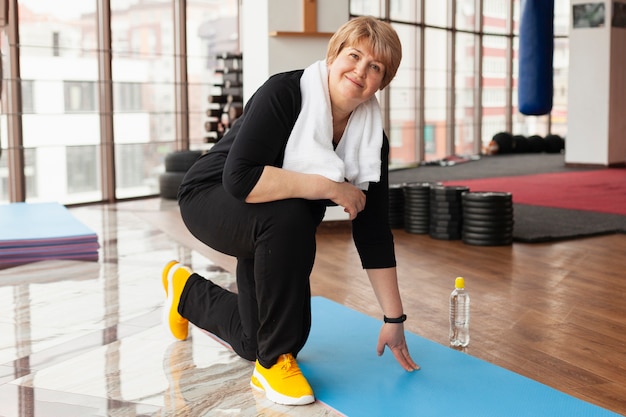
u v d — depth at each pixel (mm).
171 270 2553
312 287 3568
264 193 1969
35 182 6672
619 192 7461
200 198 2131
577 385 2285
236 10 8430
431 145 12133
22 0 6445
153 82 7613
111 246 4645
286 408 2074
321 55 5367
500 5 13242
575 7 10453
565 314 3111
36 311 3096
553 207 6422
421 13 11555
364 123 2096
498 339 2760
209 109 7707
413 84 11703
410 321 2994
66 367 2414
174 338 2715
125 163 7383
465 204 4816
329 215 5418
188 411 2059
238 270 2242
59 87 6766
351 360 2426
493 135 13516
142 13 7445
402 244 4844
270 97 1987
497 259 4312
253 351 2234
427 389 2174
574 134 10641
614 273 3922
